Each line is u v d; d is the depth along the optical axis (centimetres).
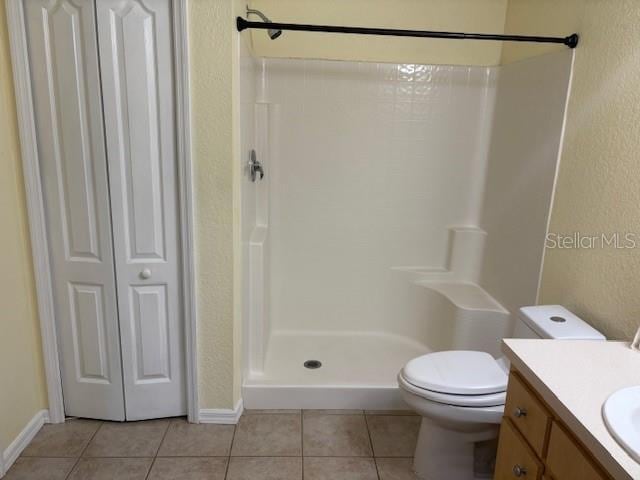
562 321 167
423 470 192
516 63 244
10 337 191
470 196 285
